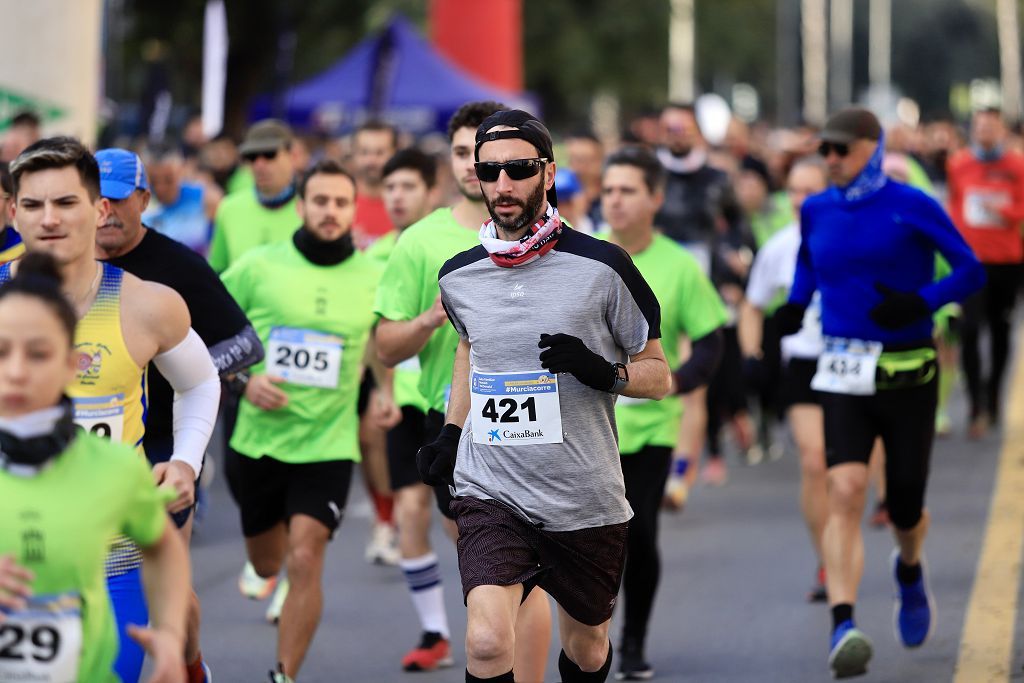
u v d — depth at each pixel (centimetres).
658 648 2136
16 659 1112
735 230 3462
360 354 2052
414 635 2248
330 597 2483
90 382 1354
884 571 2559
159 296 1384
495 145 1441
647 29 12369
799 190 2616
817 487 2328
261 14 8025
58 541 1102
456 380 1536
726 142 5334
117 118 4819
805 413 2334
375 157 3028
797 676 1975
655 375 1455
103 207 1530
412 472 2112
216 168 4381
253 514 2058
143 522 1147
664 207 3259
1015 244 3900
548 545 1459
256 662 2092
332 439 2006
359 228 3034
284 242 2098
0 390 1056
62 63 3778
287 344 2028
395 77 6372
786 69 13850
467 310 1469
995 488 3203
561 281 1445
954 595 2352
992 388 3981
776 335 2138
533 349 1441
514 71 8188
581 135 3256
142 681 1903
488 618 1404
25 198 1322
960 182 3919
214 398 1448
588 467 1453
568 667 1574
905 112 13012
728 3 13825
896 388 1973
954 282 1938
